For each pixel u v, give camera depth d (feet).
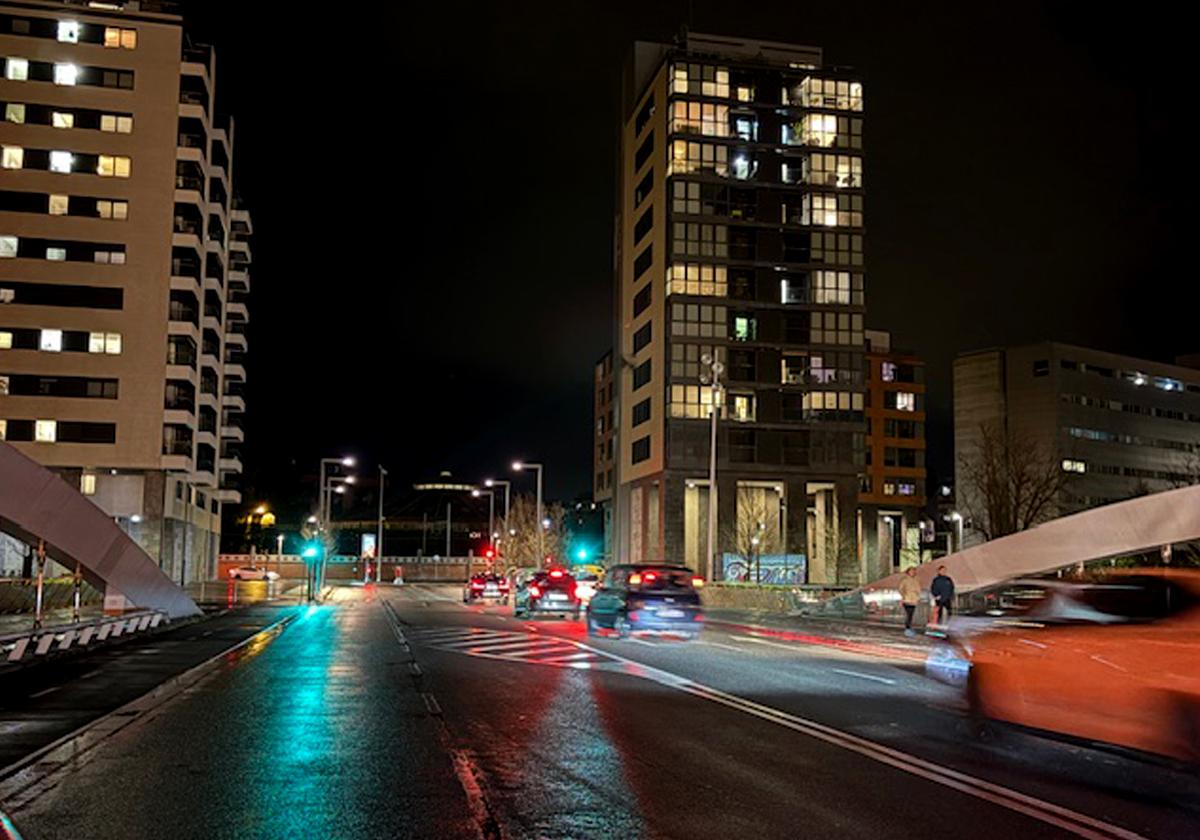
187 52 246.27
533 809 25.70
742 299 260.21
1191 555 104.22
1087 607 36.11
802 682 53.42
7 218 227.40
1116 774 30.55
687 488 271.90
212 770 30.58
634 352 290.76
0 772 30.07
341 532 455.22
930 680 54.39
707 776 29.68
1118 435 391.86
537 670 59.16
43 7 233.55
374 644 79.56
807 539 289.53
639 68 300.40
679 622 84.79
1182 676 30.55
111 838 23.00
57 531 71.15
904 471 377.91
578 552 431.84
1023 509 283.79
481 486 418.72
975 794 27.53
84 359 227.61
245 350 312.09
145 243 232.32
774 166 266.36
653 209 275.59
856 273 265.54
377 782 28.84
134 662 64.80
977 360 393.50
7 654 60.44
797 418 259.60
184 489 253.44
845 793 27.55
